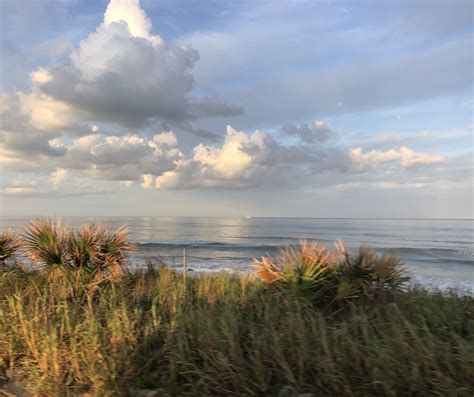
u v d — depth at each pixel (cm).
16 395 381
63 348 420
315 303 608
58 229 774
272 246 3884
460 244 4934
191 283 801
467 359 371
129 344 444
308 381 384
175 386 380
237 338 433
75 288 675
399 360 380
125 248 806
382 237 6662
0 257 902
